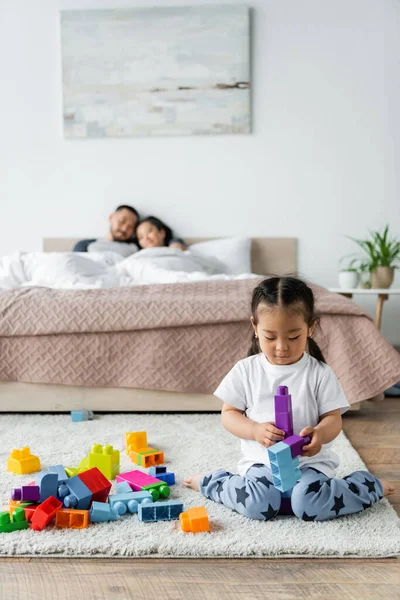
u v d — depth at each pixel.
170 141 4.09
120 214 4.02
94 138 4.11
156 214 4.14
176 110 4.04
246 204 4.09
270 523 1.46
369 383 2.40
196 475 1.69
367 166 4.04
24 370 2.51
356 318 2.48
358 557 1.31
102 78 4.04
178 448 2.05
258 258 4.10
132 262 3.48
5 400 2.54
